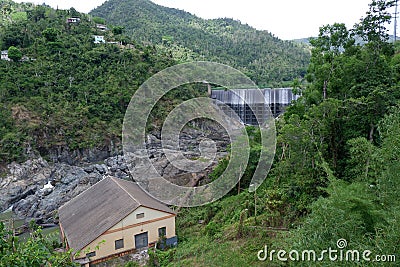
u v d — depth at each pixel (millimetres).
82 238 16391
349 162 13719
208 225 17250
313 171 14102
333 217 8320
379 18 17469
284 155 17188
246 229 15016
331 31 18359
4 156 37469
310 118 14977
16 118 41906
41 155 41656
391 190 8938
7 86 44531
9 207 30406
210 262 13305
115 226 16594
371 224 8883
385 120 11211
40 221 25891
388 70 15875
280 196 15289
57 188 32812
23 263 4918
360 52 17406
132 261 16172
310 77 18859
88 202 20156
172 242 17734
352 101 14312
